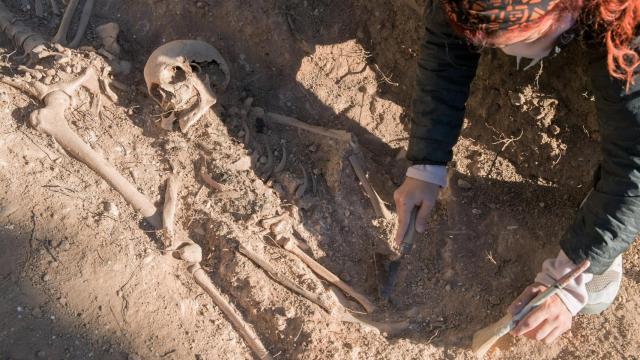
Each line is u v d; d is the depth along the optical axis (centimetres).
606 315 220
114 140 222
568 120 244
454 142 209
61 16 249
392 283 220
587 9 151
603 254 188
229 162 224
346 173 234
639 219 182
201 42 228
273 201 224
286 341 201
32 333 181
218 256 211
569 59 232
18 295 186
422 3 245
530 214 241
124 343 187
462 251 230
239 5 248
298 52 253
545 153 247
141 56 245
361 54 260
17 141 209
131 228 207
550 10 146
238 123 238
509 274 226
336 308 209
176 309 198
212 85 234
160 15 248
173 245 208
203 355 193
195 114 226
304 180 234
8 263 190
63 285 190
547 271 201
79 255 196
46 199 202
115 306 192
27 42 230
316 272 216
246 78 251
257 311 204
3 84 218
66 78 222
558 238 236
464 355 208
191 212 217
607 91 171
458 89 203
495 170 249
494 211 240
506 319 199
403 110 260
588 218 189
